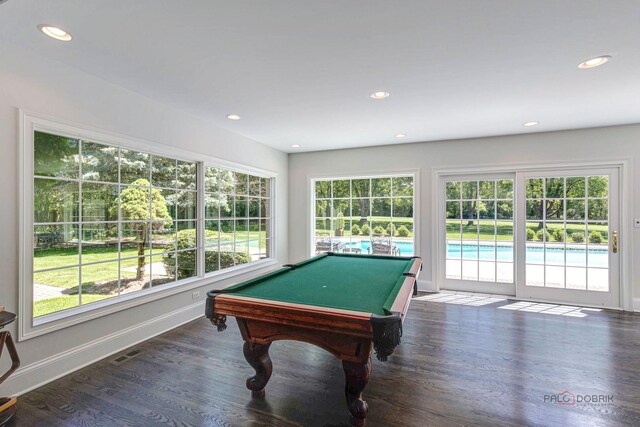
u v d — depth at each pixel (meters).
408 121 3.75
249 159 4.64
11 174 2.10
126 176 3.01
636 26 1.82
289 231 5.77
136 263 3.11
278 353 2.78
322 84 2.70
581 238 4.12
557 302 4.21
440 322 3.48
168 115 3.28
